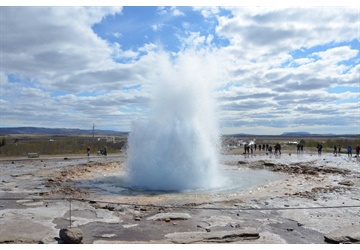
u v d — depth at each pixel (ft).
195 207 34.94
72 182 55.01
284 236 25.31
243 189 47.24
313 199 38.96
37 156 109.91
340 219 29.86
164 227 27.55
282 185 50.57
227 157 112.88
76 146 150.20
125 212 32.71
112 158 107.96
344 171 67.10
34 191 44.88
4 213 31.81
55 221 29.09
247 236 25.02
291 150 157.58
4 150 127.24
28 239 24.17
